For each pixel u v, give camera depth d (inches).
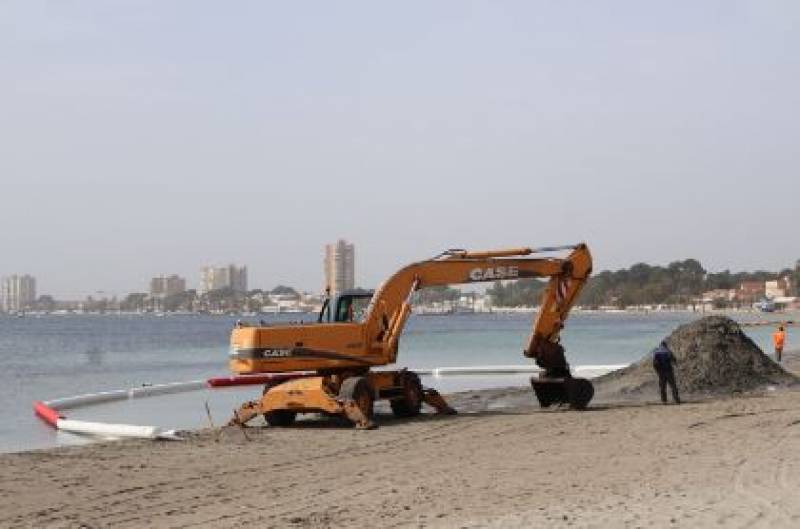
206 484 544.7
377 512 448.5
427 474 559.8
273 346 802.2
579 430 746.2
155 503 490.0
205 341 3996.1
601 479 518.3
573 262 909.8
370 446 691.4
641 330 5241.1
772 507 415.2
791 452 590.6
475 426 795.4
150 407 1143.6
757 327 5206.7
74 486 541.0
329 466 602.5
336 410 790.5
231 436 765.3
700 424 756.6
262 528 421.1
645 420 796.0
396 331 850.1
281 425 840.3
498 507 448.5
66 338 4426.7
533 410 927.7
